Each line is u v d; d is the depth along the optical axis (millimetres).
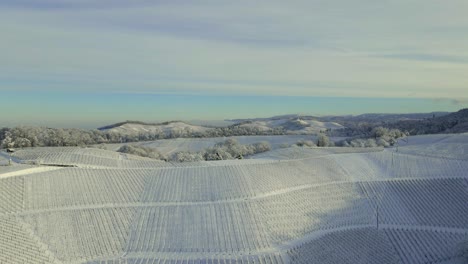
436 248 79812
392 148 144875
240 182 97125
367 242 79625
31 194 85000
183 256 69875
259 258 68500
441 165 113250
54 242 71312
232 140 192000
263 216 83250
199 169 106312
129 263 67312
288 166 110812
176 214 82875
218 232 77438
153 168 108812
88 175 98500
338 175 107500
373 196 98062
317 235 79562
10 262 61125
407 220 89812
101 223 79125
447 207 94312
